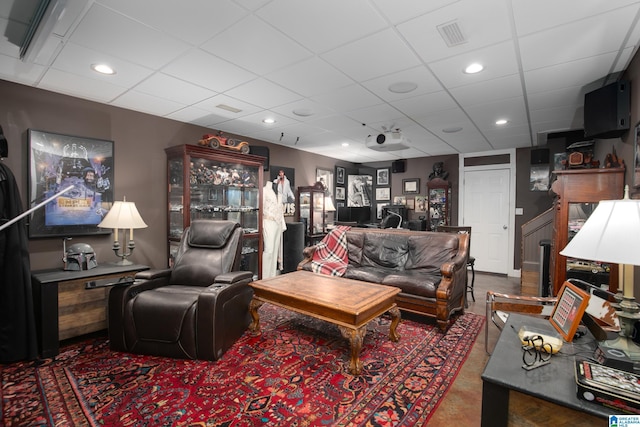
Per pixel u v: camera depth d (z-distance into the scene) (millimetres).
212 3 1688
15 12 1774
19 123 2811
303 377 2100
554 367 1195
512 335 1497
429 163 6574
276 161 5480
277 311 3504
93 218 3244
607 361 1116
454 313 3441
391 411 1761
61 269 2859
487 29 1933
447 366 2287
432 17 1815
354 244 4191
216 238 3016
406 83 2781
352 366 2146
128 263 3109
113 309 2459
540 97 3107
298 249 5254
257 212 4520
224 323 2428
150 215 3752
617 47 2145
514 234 5629
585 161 3107
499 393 1121
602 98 2570
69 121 3102
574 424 1062
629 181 2535
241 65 2445
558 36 2008
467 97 3123
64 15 1693
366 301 2338
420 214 6656
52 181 2973
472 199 6082
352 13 1779
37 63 2410
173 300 2371
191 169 3836
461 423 1670
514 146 5473
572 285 1554
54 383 2023
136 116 3623
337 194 6945
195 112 3678
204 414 1714
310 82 2773
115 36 2029
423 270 3562
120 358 2357
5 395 1892
